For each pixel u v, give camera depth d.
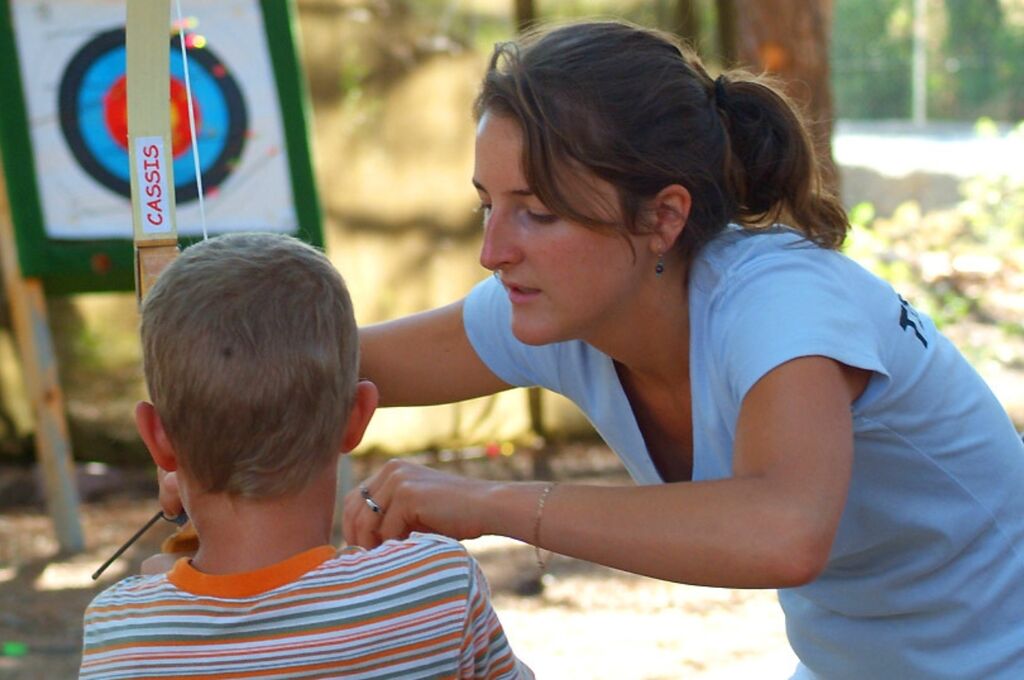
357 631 2.80
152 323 2.91
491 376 3.79
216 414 2.82
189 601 2.82
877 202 23.56
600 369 3.55
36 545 10.05
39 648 8.05
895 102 31.95
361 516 3.12
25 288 9.61
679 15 11.79
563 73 3.04
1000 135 29.05
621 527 2.88
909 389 3.25
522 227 3.10
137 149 3.41
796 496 2.83
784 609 3.87
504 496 2.98
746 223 3.41
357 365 3.04
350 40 11.53
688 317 3.29
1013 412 13.36
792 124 3.39
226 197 9.67
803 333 2.97
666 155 3.10
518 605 8.84
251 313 2.86
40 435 9.82
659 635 8.34
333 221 11.67
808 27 11.80
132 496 11.19
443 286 12.00
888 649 3.62
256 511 2.90
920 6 31.22
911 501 3.40
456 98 11.84
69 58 9.53
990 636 3.52
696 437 3.32
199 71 9.61
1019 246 20.33
